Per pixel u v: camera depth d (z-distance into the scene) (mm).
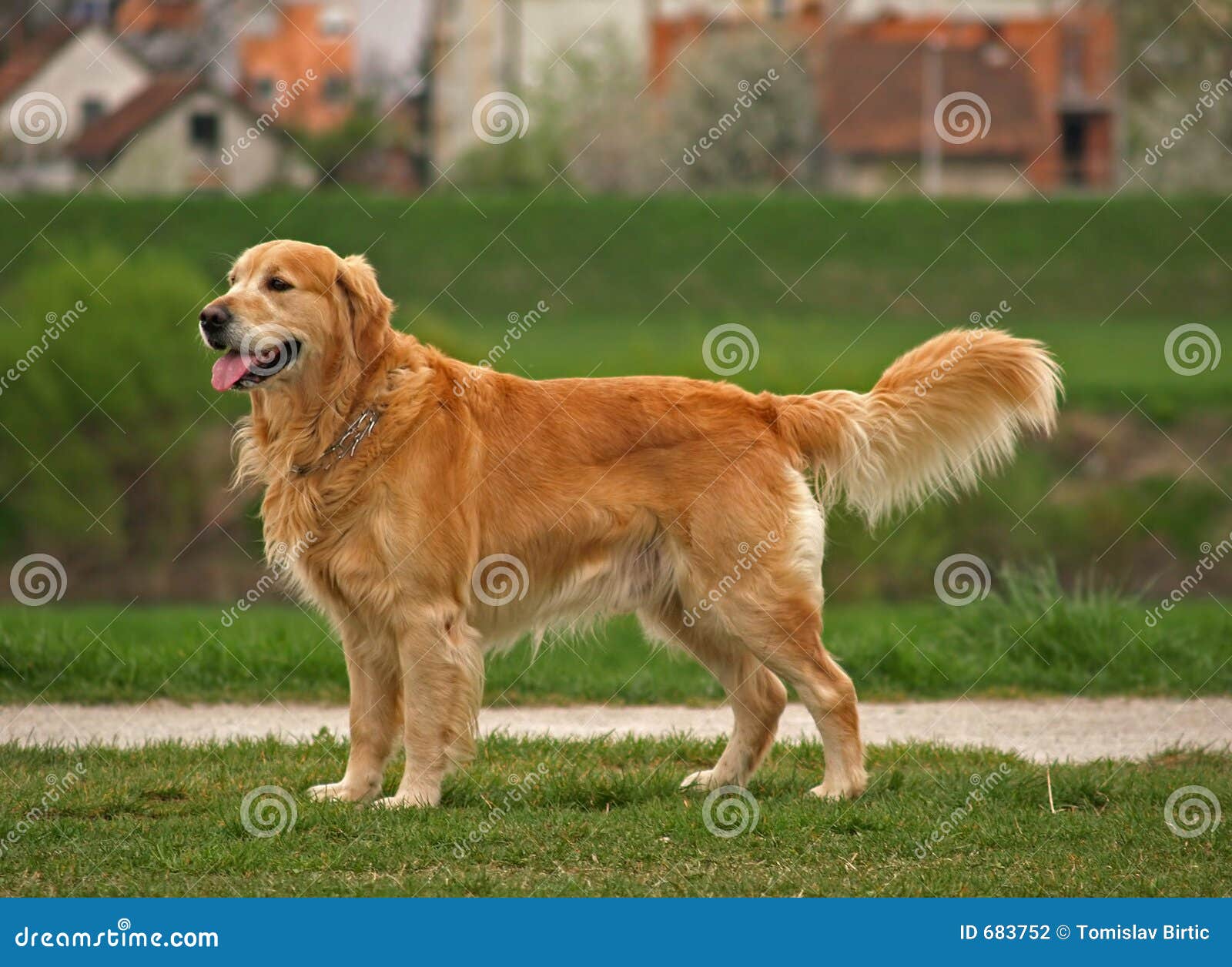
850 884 6352
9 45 57500
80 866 6352
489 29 63312
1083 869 6629
